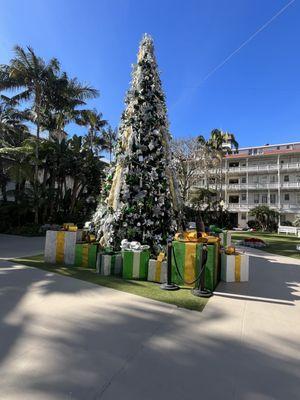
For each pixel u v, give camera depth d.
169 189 8.27
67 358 2.94
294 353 3.25
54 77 18.42
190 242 6.03
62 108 19.70
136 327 3.78
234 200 42.47
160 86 8.55
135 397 2.39
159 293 5.29
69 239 7.56
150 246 7.43
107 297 4.94
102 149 32.81
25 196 18.67
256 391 2.54
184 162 30.66
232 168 41.69
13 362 2.83
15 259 8.28
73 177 21.97
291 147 41.81
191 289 5.64
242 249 13.34
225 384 2.63
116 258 6.62
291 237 23.03
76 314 4.12
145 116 8.05
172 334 3.61
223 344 3.41
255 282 6.54
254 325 4.01
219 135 35.34
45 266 7.26
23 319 3.88
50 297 4.82
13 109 22.42
